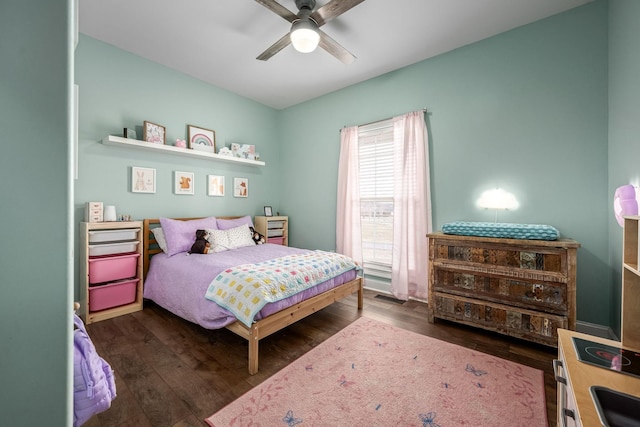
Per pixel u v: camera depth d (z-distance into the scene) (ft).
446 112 9.76
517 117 8.43
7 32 2.02
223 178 12.83
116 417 4.57
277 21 8.12
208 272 7.58
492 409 4.77
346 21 8.03
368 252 12.07
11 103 2.03
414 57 10.04
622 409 2.37
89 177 8.96
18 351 2.09
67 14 2.23
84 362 2.94
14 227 2.06
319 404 4.89
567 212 7.72
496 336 7.52
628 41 6.01
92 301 8.36
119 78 9.53
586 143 7.45
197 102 11.79
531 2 7.34
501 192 8.68
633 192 5.47
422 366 6.06
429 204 10.01
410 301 10.34
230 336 7.50
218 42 9.18
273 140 15.24
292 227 14.90
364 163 12.07
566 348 3.43
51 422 2.21
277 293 6.47
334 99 13.03
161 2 7.34
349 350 6.74
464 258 7.87
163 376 5.70
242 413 4.67
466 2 7.30
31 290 2.12
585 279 7.50
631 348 3.41
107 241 8.71
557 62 7.81
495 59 8.77
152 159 10.47
